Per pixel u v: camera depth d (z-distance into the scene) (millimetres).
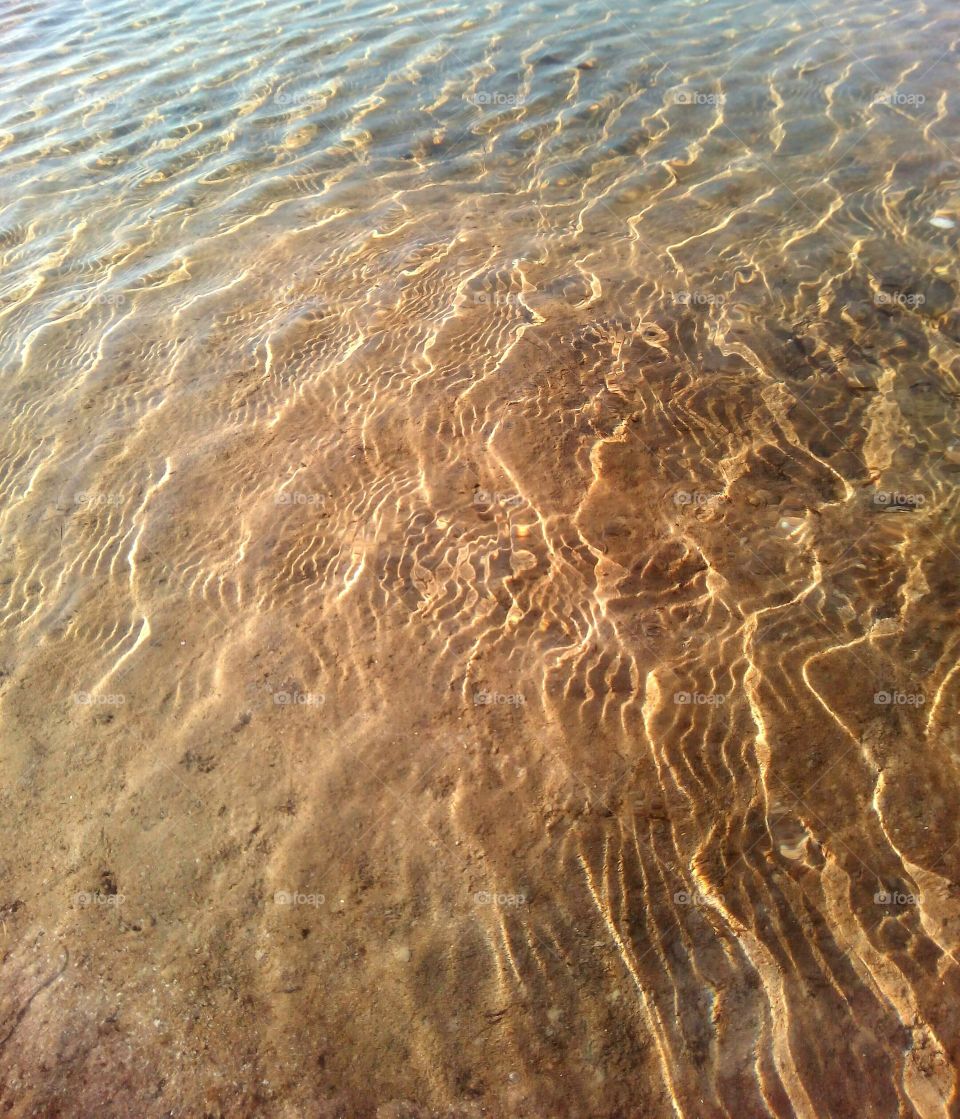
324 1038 985
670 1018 969
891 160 2020
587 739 1138
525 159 2205
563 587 1277
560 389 1534
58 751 1186
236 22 3176
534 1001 985
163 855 1098
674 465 1413
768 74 2428
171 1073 984
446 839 1079
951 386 1496
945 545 1288
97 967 1040
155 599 1321
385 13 3105
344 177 2217
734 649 1202
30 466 1527
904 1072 935
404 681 1202
